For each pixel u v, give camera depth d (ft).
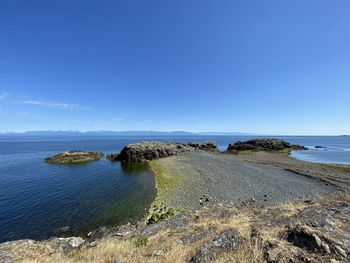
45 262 32.37
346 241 24.49
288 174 132.67
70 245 42.98
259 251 24.03
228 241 27.55
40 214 80.69
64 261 31.76
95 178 137.28
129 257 30.09
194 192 98.78
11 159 238.68
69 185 121.39
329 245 23.30
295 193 95.76
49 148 429.79
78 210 84.23
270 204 81.76
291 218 35.17
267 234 27.35
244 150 297.12
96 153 241.55
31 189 114.21
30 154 301.02
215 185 108.17
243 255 24.04
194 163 170.19
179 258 26.99
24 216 78.95
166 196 95.66
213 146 305.53
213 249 26.45
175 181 118.21
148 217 75.72
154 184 116.88
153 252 30.60
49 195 103.55
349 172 136.46
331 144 537.65
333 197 58.08
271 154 253.65
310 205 46.78
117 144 584.81
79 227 70.28
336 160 215.10
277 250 23.50
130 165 182.39
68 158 217.97
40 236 65.16
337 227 29.19
